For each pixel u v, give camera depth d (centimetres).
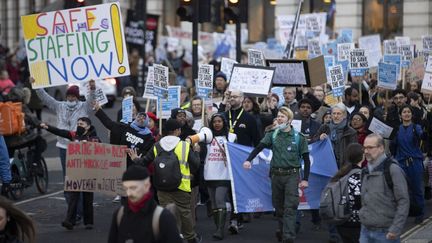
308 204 1814
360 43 3039
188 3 2570
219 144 1769
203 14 2641
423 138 2081
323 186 1830
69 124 2012
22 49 4994
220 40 4625
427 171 2084
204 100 1997
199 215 2053
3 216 978
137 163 1552
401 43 2959
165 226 936
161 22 6744
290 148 1653
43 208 2119
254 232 1827
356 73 2395
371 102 2461
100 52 1784
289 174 1655
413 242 1681
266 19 6241
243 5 2673
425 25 5344
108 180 1719
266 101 2270
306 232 1844
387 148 1947
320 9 5644
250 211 1786
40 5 7344
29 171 2262
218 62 4112
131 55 5403
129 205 948
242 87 2100
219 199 1745
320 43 3297
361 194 1233
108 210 2106
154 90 1847
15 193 2234
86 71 1791
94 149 1720
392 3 5497
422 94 2547
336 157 1844
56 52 1795
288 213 1648
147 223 938
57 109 2023
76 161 1730
